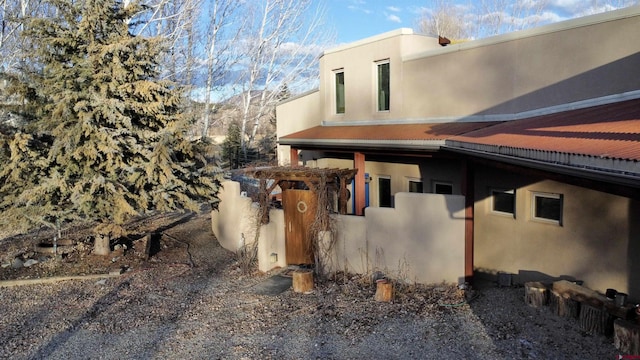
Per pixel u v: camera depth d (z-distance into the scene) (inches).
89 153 493.7
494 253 451.8
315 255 487.5
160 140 530.9
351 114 656.4
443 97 524.7
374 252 446.0
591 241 367.6
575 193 376.5
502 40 458.9
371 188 613.0
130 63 519.2
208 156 647.8
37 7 912.9
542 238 404.8
